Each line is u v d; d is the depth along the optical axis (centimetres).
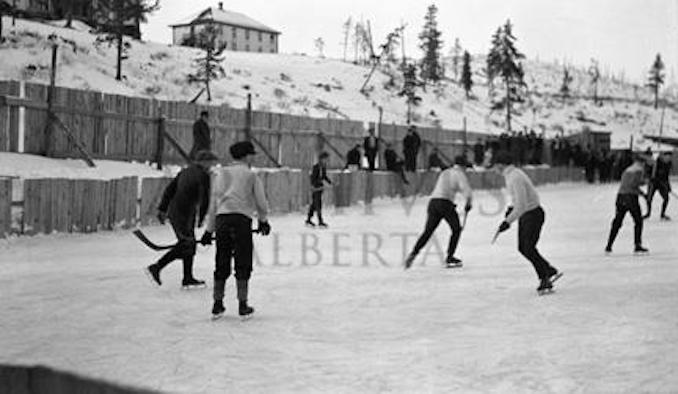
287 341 606
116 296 805
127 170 1858
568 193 3244
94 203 1420
